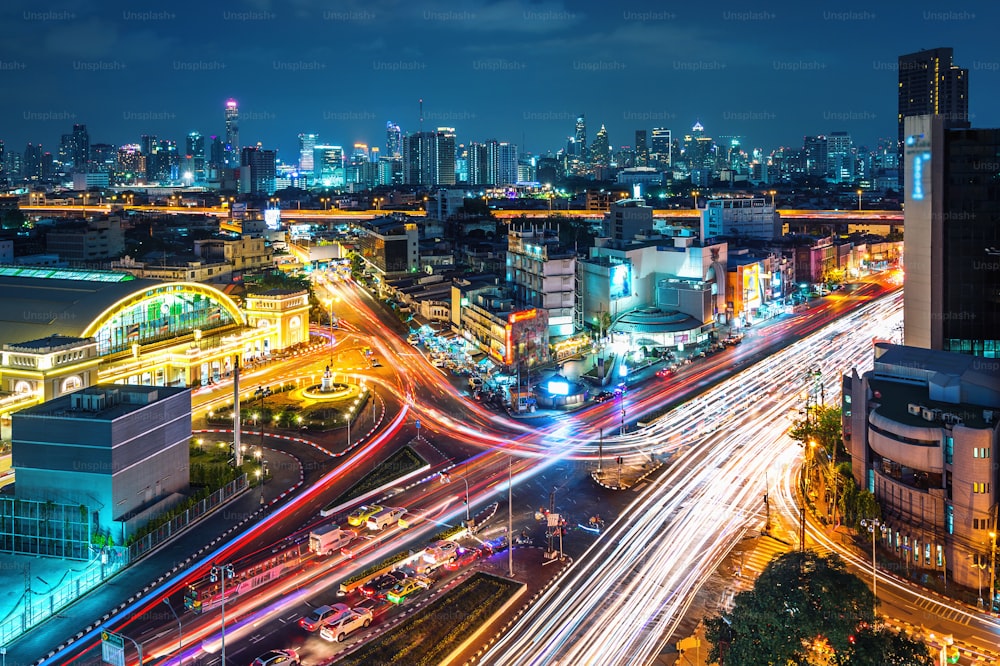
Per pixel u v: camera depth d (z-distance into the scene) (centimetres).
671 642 8475
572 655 8269
